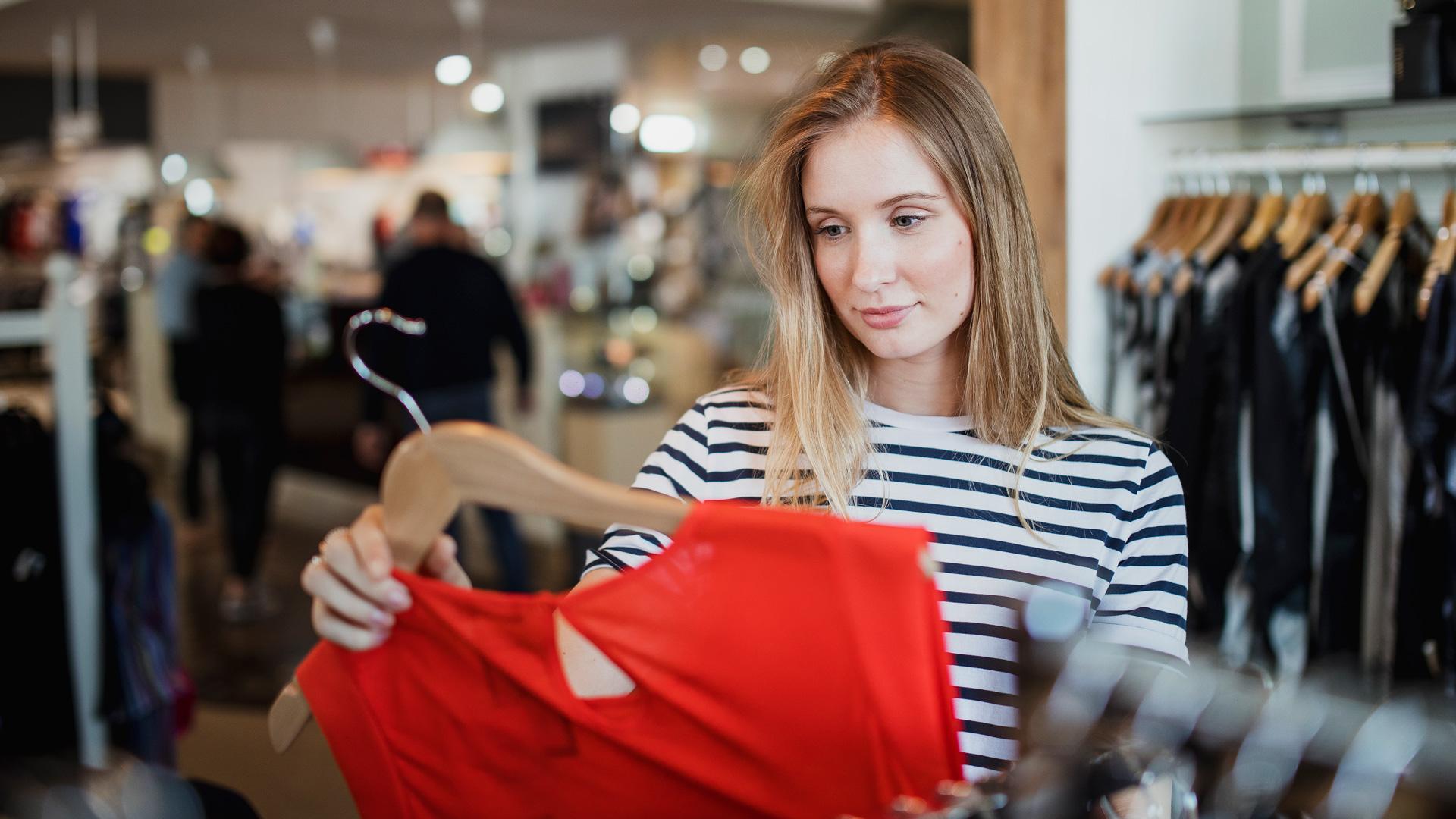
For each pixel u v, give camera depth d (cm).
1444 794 65
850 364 137
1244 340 214
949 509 129
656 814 102
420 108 1241
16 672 331
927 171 121
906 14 763
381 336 462
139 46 889
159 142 1122
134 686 360
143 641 366
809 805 98
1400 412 200
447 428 98
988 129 124
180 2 692
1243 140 255
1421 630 198
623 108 818
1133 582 126
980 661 124
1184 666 82
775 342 139
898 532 92
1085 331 244
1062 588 114
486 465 97
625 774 103
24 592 333
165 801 95
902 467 131
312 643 455
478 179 1196
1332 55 241
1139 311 236
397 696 106
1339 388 206
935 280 123
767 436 138
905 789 95
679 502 98
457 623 102
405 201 1238
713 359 823
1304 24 244
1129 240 247
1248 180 251
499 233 1059
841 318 136
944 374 134
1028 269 128
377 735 105
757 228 136
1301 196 220
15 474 332
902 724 94
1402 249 201
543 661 102
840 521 94
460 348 465
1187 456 223
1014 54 246
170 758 335
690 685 100
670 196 938
